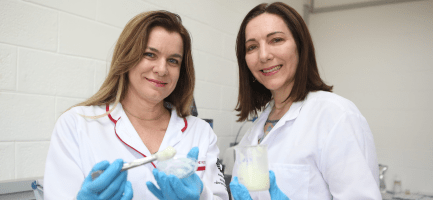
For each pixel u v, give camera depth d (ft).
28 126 4.79
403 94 10.14
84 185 2.31
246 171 2.61
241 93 4.77
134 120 3.54
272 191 2.71
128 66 3.17
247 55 4.13
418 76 9.95
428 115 9.71
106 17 5.80
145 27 3.11
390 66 10.41
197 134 3.80
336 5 11.45
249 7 9.77
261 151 2.64
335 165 3.31
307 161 3.56
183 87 3.81
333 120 3.47
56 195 2.79
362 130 3.43
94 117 3.29
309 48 4.01
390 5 10.53
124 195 2.38
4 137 4.54
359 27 11.06
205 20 7.95
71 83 5.31
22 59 4.72
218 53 8.43
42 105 4.95
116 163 2.31
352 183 3.15
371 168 3.38
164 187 2.39
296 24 3.84
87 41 5.52
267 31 3.81
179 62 3.40
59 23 5.13
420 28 10.02
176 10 7.11
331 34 11.59
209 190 3.06
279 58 3.83
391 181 10.15
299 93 3.98
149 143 3.47
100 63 5.74
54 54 5.08
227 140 8.74
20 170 4.70
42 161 4.96
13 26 4.62
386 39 10.54
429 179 9.59
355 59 11.04
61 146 3.06
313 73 4.06
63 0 5.18
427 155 9.65
